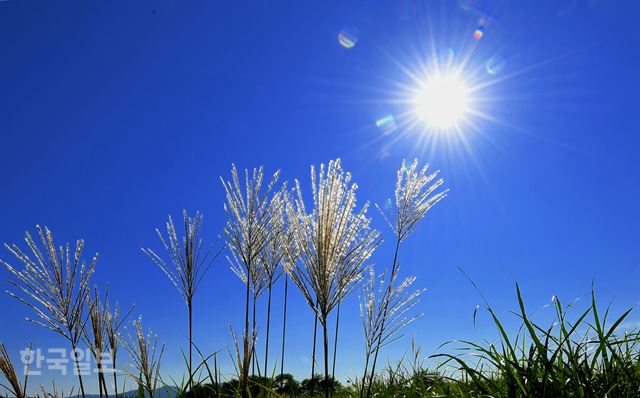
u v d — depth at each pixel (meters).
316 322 0.93
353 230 0.82
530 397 0.67
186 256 1.04
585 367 0.72
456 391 0.90
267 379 1.04
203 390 0.95
